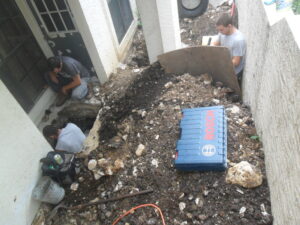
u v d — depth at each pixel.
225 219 2.48
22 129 2.84
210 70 4.16
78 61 4.66
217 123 3.02
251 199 2.54
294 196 1.78
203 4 5.84
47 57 4.55
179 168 2.87
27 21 4.09
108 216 2.87
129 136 3.54
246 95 3.70
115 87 4.46
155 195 2.85
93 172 3.30
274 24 2.39
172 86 4.08
